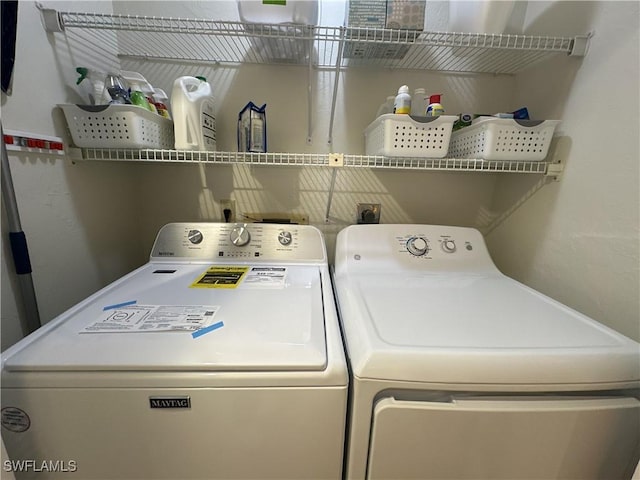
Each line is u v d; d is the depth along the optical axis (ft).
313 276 3.18
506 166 3.58
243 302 2.49
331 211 4.67
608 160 2.80
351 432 1.90
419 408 1.79
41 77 2.80
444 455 1.88
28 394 1.70
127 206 4.25
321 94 4.29
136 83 3.39
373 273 3.36
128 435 1.78
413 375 1.79
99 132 3.02
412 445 1.86
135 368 1.72
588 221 3.01
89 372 1.71
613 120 2.76
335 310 2.49
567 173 3.29
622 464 1.93
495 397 1.87
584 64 3.09
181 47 3.98
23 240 2.48
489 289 2.95
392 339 1.97
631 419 1.86
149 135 3.24
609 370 1.84
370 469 1.92
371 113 4.34
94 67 3.54
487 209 4.76
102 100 3.16
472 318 2.30
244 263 3.54
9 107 2.48
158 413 1.76
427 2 4.06
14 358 1.73
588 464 1.91
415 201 4.71
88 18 3.31
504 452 1.87
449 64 4.21
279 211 4.63
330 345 1.99
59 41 3.01
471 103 4.38
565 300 3.29
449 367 1.79
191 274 3.14
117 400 1.73
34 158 2.72
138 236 4.53
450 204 4.74
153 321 2.12
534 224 3.79
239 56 4.08
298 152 4.41
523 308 2.51
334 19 4.00
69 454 1.80
